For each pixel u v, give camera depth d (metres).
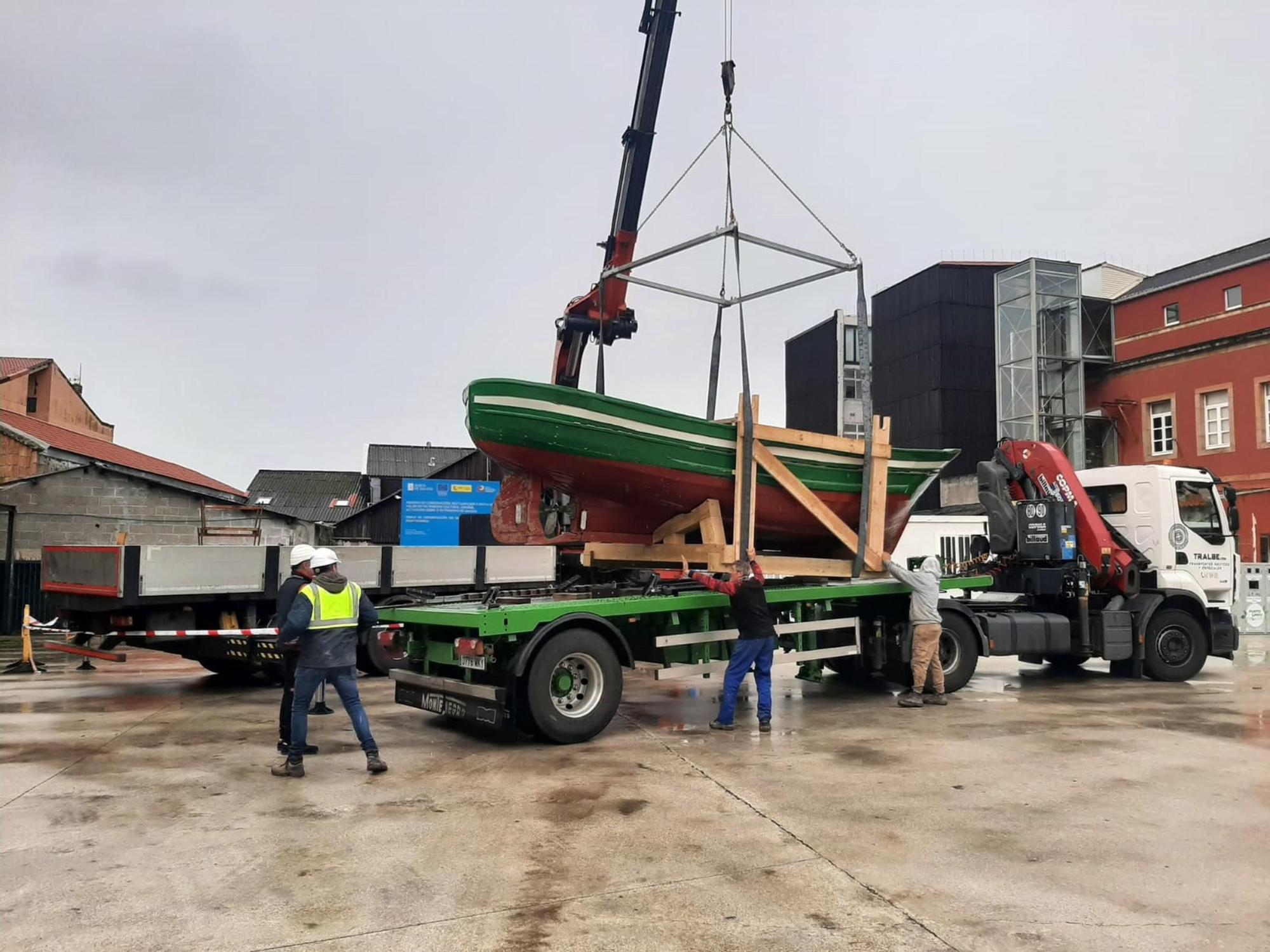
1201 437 28.52
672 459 9.45
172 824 5.22
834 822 5.27
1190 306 29.41
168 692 10.81
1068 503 11.50
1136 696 10.27
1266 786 6.09
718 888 4.24
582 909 3.99
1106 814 5.44
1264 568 19.30
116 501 20.52
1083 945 3.63
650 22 13.59
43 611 19.30
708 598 8.67
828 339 40.88
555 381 15.42
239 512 22.59
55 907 4.00
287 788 6.09
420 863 4.59
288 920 3.87
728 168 10.51
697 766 6.73
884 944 3.64
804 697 10.31
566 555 12.42
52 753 7.15
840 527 10.30
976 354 34.88
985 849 4.80
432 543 31.06
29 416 26.89
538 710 7.35
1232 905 4.04
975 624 10.59
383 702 9.91
